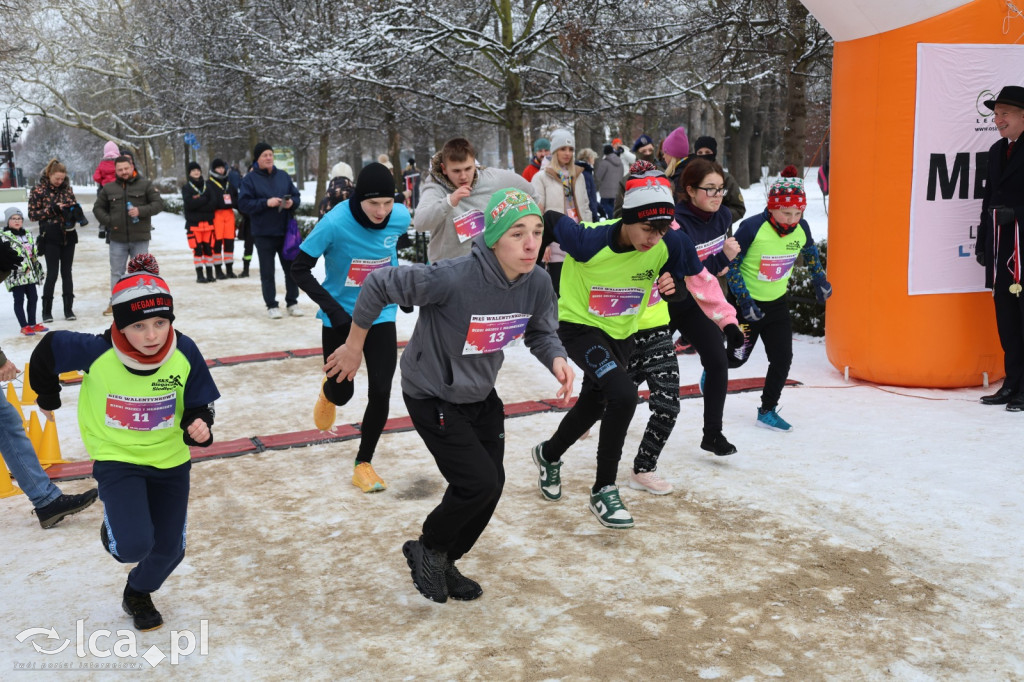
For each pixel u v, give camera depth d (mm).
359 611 3646
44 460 5699
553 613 3576
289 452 5871
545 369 8094
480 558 4125
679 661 3176
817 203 19547
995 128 6723
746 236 5602
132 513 3301
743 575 3873
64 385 7879
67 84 49906
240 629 3518
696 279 5008
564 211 9062
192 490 5172
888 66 6680
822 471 5207
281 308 12133
